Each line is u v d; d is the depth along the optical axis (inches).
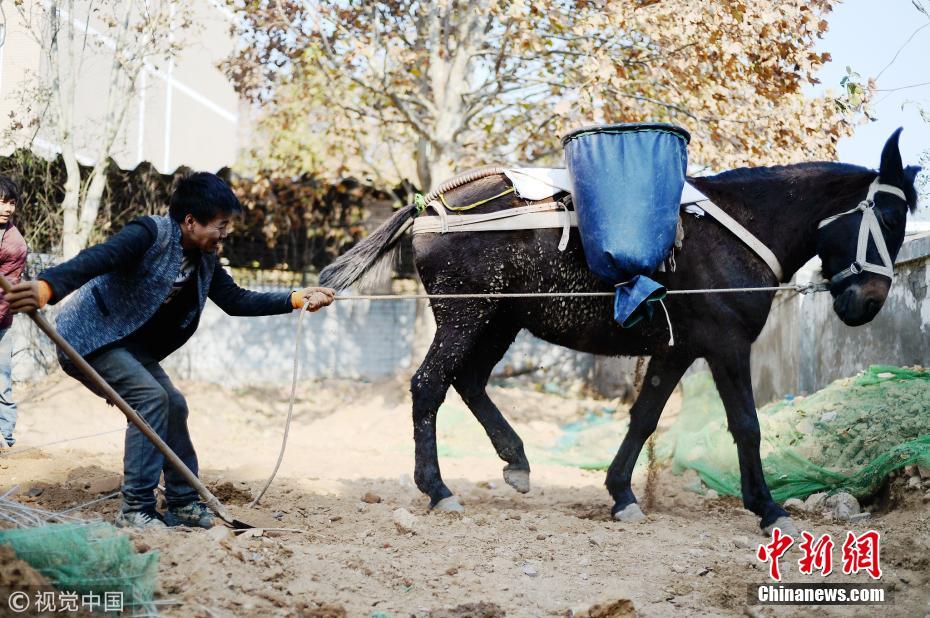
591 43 422.0
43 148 545.0
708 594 164.6
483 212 227.3
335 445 394.6
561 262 223.0
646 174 211.5
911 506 219.5
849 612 156.4
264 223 575.2
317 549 171.0
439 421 413.7
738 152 408.8
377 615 143.1
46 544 136.3
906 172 232.4
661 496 274.1
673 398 439.2
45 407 413.4
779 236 229.1
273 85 545.3
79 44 585.0
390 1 502.0
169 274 175.5
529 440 417.7
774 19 378.0
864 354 367.9
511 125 512.1
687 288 222.7
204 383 546.3
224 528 165.2
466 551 184.9
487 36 486.3
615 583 167.6
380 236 238.2
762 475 218.7
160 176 529.0
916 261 328.5
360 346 594.9
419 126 486.0
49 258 488.1
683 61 408.2
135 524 178.7
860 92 313.7
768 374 466.9
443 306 230.4
